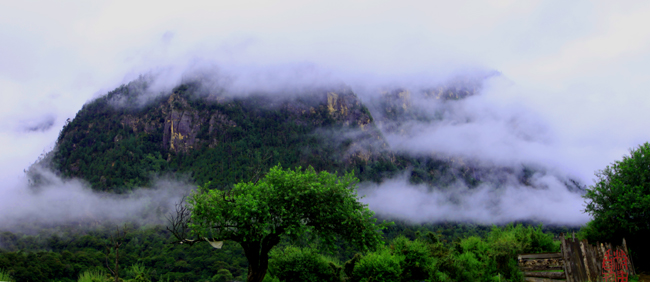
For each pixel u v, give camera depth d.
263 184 18.36
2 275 67.81
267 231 17.62
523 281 16.81
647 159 20.98
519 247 19.86
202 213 17.31
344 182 19.12
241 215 16.61
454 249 24.05
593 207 22.20
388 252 22.41
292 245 21.58
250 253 17.83
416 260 21.66
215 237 17.58
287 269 20.47
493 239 25.55
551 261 16.03
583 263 15.00
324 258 22.00
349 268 22.42
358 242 18.03
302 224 17.58
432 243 25.27
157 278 85.12
